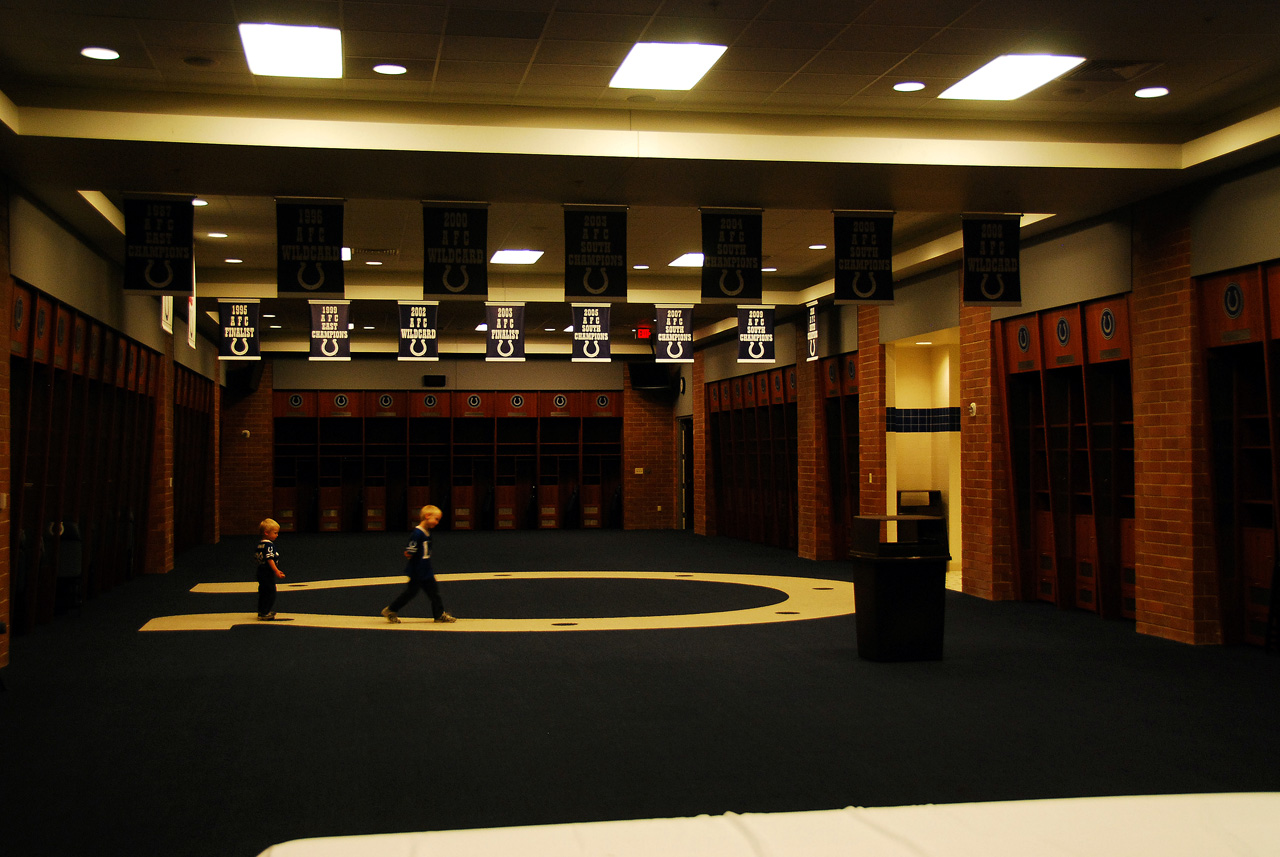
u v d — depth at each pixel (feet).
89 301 39.17
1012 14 22.24
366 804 16.60
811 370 60.70
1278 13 22.29
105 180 29.68
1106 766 18.58
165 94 26.18
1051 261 38.75
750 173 29.89
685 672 27.53
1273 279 28.99
